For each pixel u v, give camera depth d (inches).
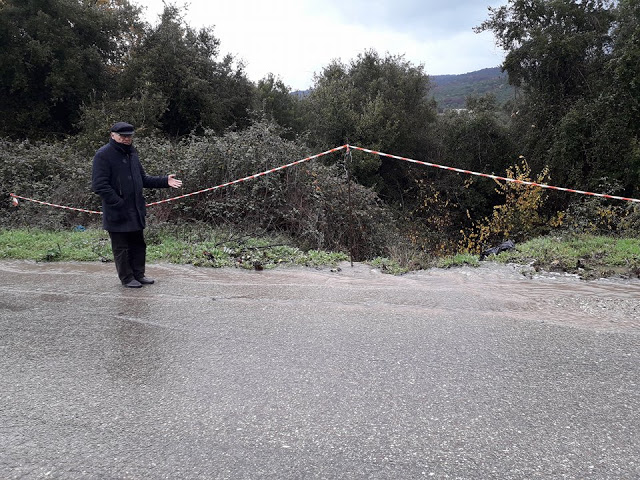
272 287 213.0
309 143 945.5
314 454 91.4
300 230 355.6
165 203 362.6
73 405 110.6
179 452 92.4
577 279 223.5
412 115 1067.3
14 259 276.5
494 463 88.6
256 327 160.4
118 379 123.4
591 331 154.7
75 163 449.4
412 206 951.6
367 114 976.3
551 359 133.3
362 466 87.7
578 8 877.8
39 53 808.3
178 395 114.7
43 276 235.1
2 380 123.5
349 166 308.2
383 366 129.4
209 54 1064.8
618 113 735.7
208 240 317.1
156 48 894.4
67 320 169.3
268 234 349.4
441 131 1061.1
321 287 212.5
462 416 104.5
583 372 125.3
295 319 168.2
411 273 242.7
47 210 385.1
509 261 259.3
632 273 227.8
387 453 91.6
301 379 122.2
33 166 450.3
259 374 125.3
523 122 940.6
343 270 250.1
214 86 1007.6
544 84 889.5
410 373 125.2
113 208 206.1
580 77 860.6
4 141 494.9
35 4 840.3
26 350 142.7
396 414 105.3
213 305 185.6
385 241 395.9
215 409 108.0
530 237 575.8
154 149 415.2
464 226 930.7
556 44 825.5
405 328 158.2
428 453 91.6
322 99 1002.1
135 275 218.8
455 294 198.7
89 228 369.4
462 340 147.6
